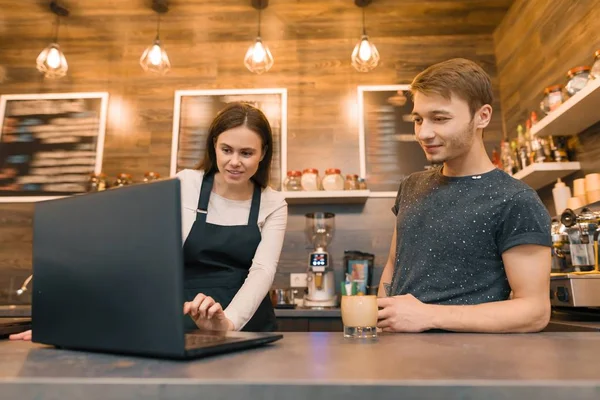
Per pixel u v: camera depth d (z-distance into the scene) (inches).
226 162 54.1
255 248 59.9
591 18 79.7
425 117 47.4
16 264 117.6
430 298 49.1
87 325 25.8
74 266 26.5
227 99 125.4
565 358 22.2
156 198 23.6
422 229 52.5
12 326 40.0
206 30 125.0
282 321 94.0
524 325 39.9
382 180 118.0
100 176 118.6
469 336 33.8
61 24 123.0
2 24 123.0
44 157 124.0
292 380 17.0
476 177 50.6
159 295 23.2
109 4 115.0
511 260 44.7
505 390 16.1
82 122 125.9
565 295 58.2
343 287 106.7
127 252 24.4
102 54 130.8
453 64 47.4
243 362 22.1
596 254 63.6
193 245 58.0
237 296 49.3
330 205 117.9
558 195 83.4
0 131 125.9
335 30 124.3
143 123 125.6
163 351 22.8
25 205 121.3
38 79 129.8
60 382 17.4
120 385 17.2
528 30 104.3
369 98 123.4
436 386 16.3
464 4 113.3
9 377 18.2
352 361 22.0
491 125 119.8
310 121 123.2
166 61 109.0
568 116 76.7
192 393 16.9
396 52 126.2
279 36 127.3
